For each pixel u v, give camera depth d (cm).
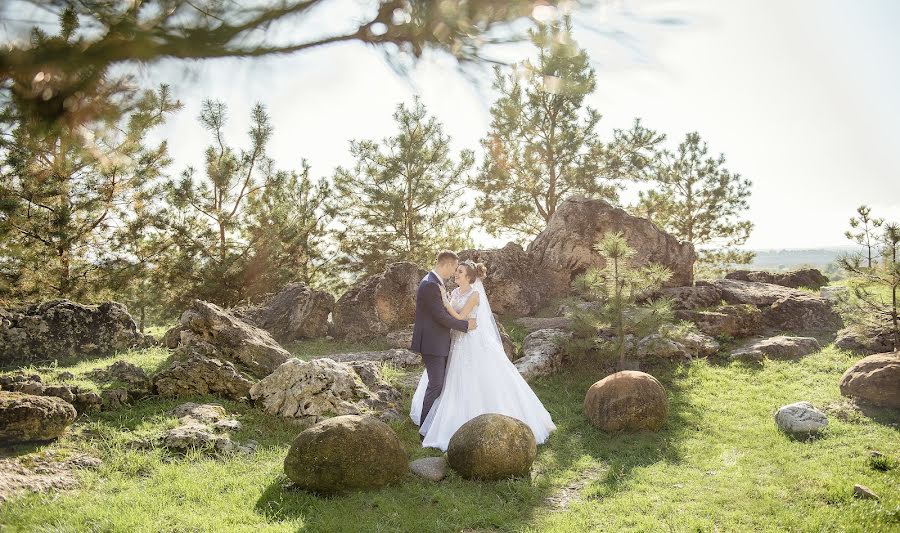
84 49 217
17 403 695
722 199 2803
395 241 2427
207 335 1088
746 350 1225
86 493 597
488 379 817
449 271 854
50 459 662
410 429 850
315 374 887
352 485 622
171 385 893
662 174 2836
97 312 1245
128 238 1925
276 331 1451
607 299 1147
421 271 1528
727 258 2858
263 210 2044
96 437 736
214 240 2031
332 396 870
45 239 1738
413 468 691
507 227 2569
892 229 1015
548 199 2431
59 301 1223
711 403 981
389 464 643
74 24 215
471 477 678
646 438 838
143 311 2397
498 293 1579
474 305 831
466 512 597
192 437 730
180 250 2011
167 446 720
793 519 572
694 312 1362
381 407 904
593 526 579
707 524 566
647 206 2508
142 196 1928
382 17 247
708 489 662
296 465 620
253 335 1114
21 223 1666
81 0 214
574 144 2294
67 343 1176
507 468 679
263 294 2005
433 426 807
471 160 2452
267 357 1059
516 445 688
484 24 231
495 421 696
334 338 1482
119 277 1906
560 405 995
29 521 524
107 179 1822
